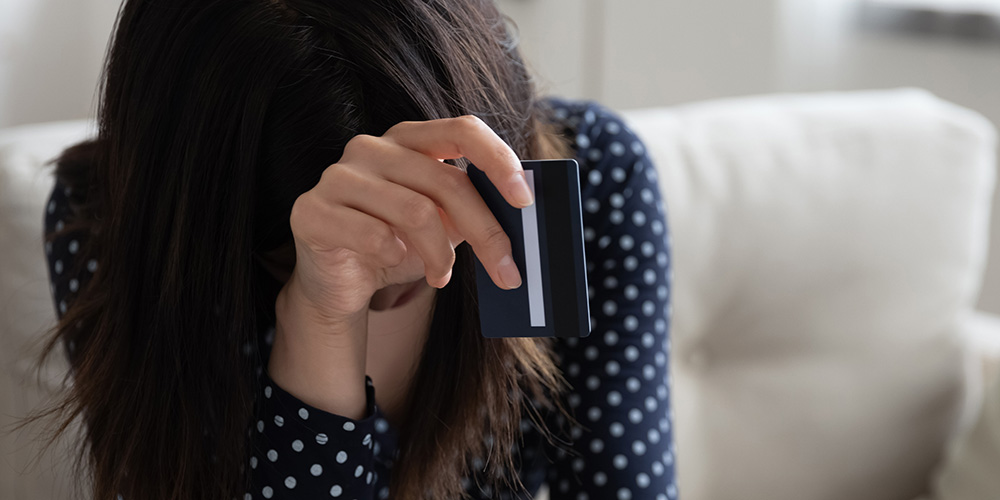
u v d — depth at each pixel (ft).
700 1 6.54
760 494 3.64
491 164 1.47
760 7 6.16
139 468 2.03
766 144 3.57
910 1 5.70
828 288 3.56
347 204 1.56
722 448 3.61
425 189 1.52
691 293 3.48
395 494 2.21
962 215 3.66
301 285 1.82
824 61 6.10
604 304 2.52
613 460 2.43
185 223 1.87
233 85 1.77
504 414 2.13
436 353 2.07
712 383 3.65
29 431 2.84
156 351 1.97
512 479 2.56
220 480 2.02
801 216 3.51
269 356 2.12
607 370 2.48
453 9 1.91
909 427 3.70
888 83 5.90
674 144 3.52
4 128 6.59
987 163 3.74
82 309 2.25
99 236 2.35
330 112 1.76
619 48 7.22
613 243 2.55
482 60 1.94
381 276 1.81
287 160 1.79
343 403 1.94
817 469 3.64
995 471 3.40
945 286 3.65
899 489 3.76
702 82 6.70
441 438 2.12
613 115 2.76
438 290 2.01
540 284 1.53
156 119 1.86
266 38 1.76
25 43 6.57
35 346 3.05
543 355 2.25
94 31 6.96
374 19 1.77
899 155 3.62
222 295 1.89
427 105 1.77
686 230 3.42
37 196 3.13
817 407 3.60
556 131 2.56
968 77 5.49
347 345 1.91
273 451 1.97
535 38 7.71
